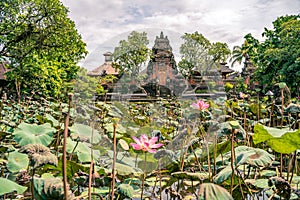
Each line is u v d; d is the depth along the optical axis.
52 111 3.53
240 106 3.07
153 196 1.35
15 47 14.55
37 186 0.86
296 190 1.27
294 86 13.55
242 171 1.54
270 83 15.02
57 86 11.48
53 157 0.90
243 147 1.30
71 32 16.06
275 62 14.89
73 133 1.50
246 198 1.38
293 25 14.68
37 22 15.10
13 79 12.15
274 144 1.02
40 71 11.77
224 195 0.80
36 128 1.41
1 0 14.39
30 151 0.91
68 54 16.86
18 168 1.25
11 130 2.04
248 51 21.86
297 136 0.92
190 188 1.43
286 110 1.46
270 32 18.53
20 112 3.36
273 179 1.15
